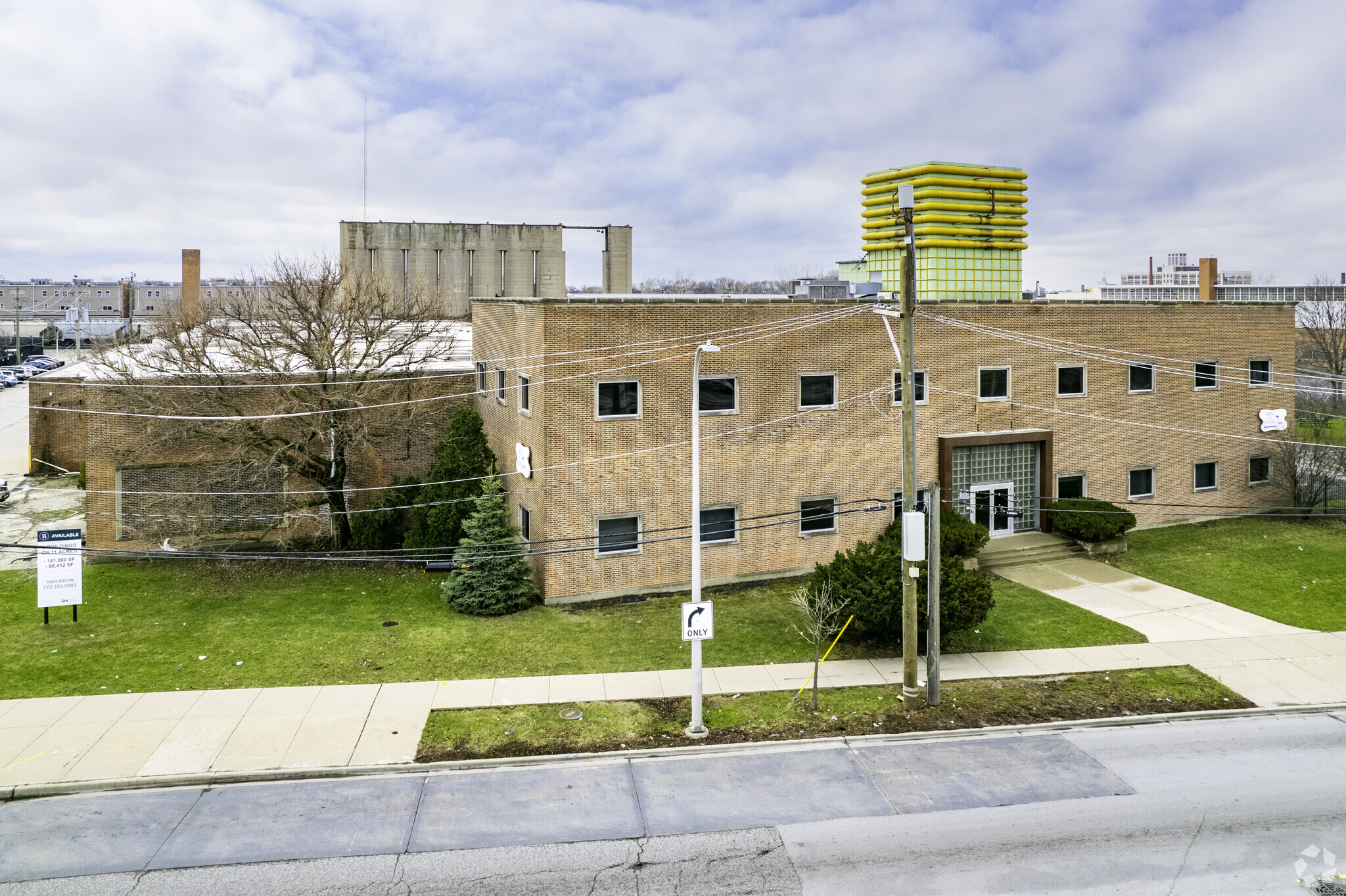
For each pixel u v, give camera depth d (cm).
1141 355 3588
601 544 2823
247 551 3359
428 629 2584
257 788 1736
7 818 1620
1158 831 1559
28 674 2245
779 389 3000
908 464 2064
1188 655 2402
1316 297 6775
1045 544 3291
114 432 3266
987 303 3288
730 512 2984
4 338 11725
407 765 1817
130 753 1842
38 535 2616
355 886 1407
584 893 1388
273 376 3188
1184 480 3722
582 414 2770
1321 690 2194
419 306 3591
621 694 2159
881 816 1623
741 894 1381
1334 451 3866
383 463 3609
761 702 2127
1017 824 1589
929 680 2109
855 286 3609
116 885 1411
